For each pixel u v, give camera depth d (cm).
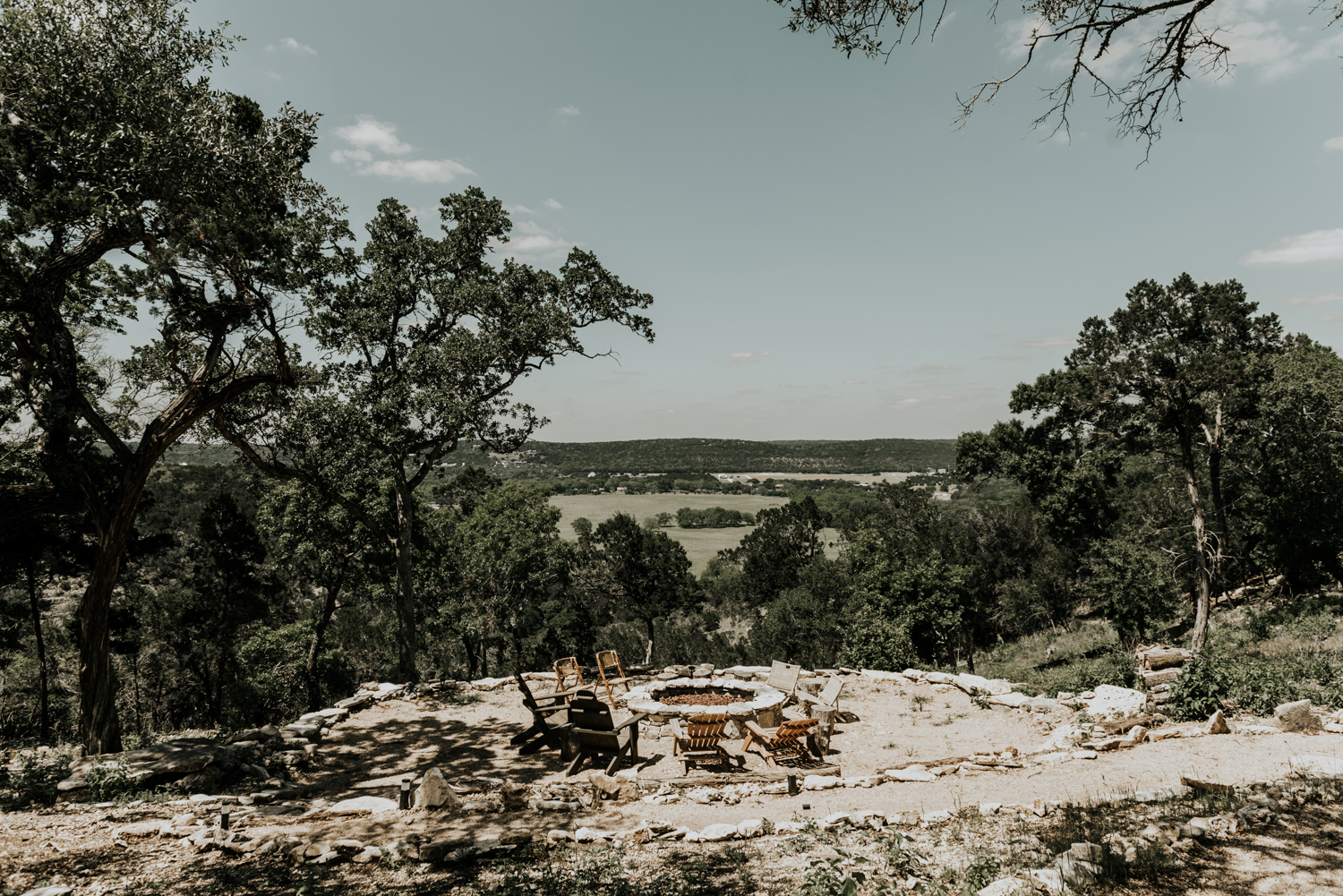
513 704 1406
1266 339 3156
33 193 1001
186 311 1155
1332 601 2675
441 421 1783
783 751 1012
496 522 3575
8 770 934
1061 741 963
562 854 561
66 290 1425
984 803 669
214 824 657
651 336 2022
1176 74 560
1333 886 413
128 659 3278
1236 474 3434
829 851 548
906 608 3312
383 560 2870
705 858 543
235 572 3112
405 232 1906
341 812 690
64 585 2980
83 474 1025
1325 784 605
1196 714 1016
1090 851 469
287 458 1691
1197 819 534
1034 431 4178
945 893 443
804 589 4791
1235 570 3931
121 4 1052
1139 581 2800
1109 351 2773
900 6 581
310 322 1712
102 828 651
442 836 593
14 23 984
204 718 3628
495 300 1872
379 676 3956
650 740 1105
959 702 1359
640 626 6041
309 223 1448
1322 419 2978
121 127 963
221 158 1098
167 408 1119
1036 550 4419
